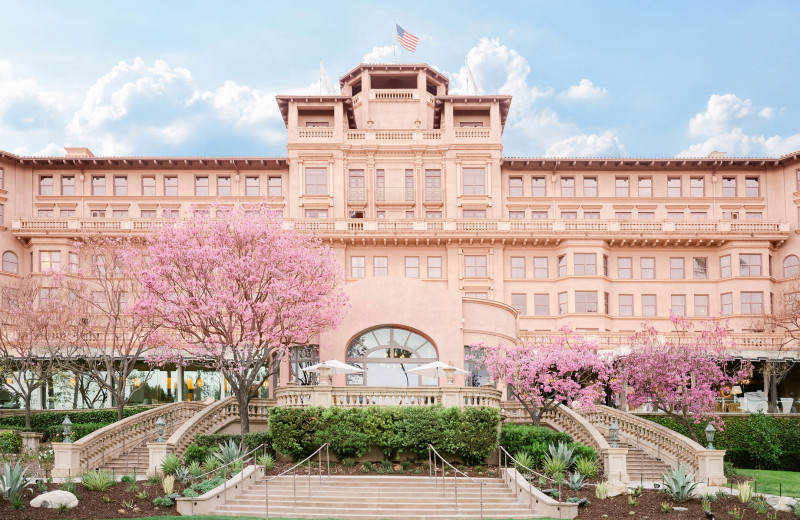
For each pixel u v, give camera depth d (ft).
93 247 159.74
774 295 204.44
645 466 109.19
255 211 139.44
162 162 210.18
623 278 205.98
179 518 73.87
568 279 201.05
